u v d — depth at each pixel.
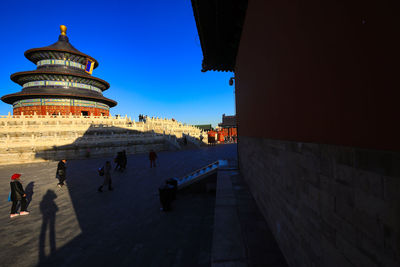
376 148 1.12
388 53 0.98
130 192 9.34
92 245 4.99
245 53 5.74
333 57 1.51
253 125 5.17
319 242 1.92
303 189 2.28
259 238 3.62
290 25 2.38
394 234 1.00
